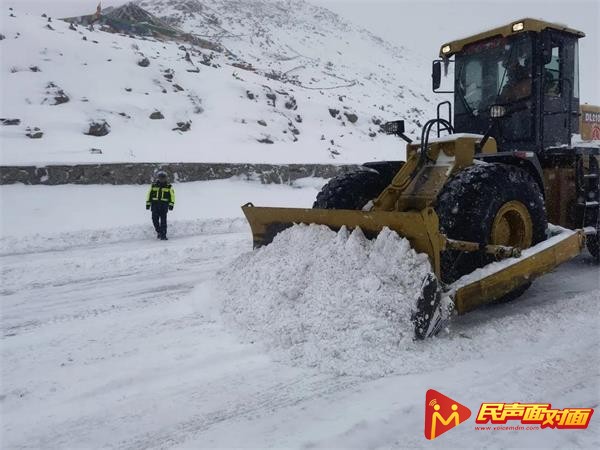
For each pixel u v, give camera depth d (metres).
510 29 4.97
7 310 4.79
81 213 9.72
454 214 3.88
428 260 3.57
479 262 3.98
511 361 3.26
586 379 3.04
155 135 13.54
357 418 2.64
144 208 10.45
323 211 4.17
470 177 3.97
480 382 2.99
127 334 3.97
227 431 2.59
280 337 3.54
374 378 3.07
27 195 9.99
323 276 3.79
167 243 8.30
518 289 4.30
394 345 3.34
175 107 14.95
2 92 12.83
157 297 5.09
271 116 16.64
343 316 3.50
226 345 3.62
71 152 11.39
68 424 2.72
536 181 4.57
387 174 5.12
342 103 21.25
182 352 3.54
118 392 3.04
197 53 20.75
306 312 3.64
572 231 4.53
